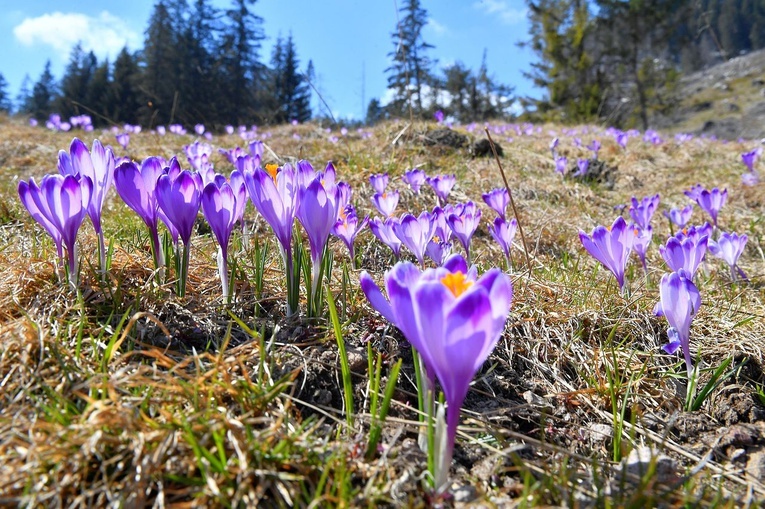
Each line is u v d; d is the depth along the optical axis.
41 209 0.37
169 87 7.79
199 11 8.25
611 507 0.26
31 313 0.38
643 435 0.38
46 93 12.38
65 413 0.28
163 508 0.24
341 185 0.53
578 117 5.73
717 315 0.55
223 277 0.43
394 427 0.34
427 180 0.90
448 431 0.25
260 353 0.35
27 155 1.47
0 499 0.23
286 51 8.77
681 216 0.87
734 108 8.73
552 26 6.01
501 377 0.44
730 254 0.69
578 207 1.21
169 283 0.43
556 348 0.48
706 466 0.34
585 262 0.81
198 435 0.27
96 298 0.41
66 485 0.25
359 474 0.28
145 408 0.29
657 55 6.30
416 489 0.27
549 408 0.41
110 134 2.26
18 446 0.26
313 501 0.24
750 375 0.46
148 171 0.41
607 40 6.08
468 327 0.21
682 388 0.44
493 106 6.56
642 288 0.62
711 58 12.07
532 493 0.28
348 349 0.41
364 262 0.72
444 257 0.57
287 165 0.39
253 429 0.30
